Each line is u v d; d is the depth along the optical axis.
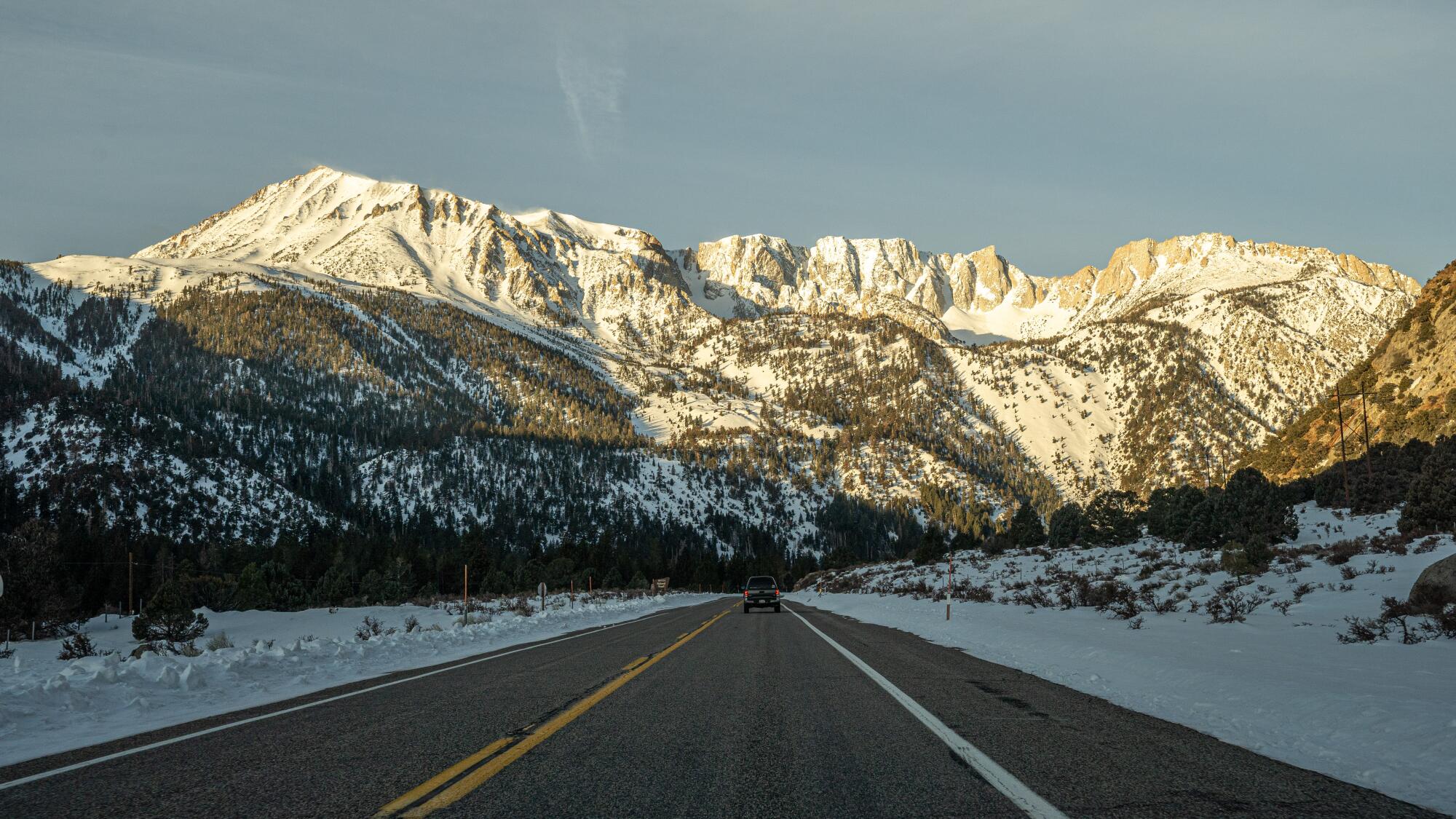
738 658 14.74
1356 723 7.52
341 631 41.72
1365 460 51.00
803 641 19.11
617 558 154.25
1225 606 21.36
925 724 7.83
